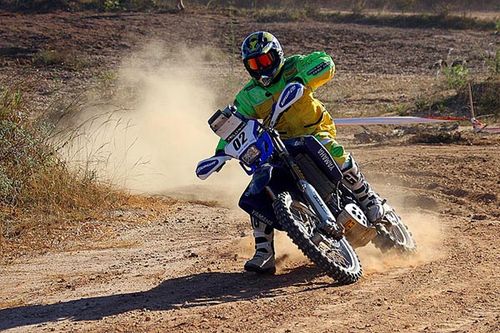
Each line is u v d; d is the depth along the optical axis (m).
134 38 77.31
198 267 19.61
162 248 21.91
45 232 23.42
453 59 69.75
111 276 19.22
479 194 26.62
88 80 61.03
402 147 37.25
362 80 62.94
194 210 26.59
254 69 17.69
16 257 21.34
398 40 78.50
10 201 25.17
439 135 38.53
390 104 52.06
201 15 88.06
